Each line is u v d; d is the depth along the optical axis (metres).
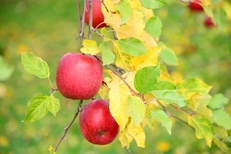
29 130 2.75
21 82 3.44
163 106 1.22
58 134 2.90
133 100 0.97
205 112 1.19
